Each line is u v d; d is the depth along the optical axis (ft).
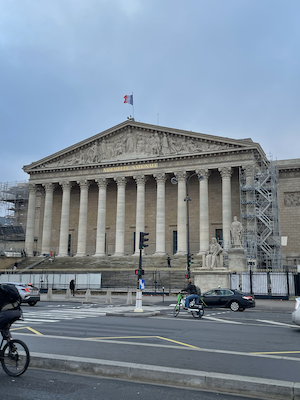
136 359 37.99
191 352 41.42
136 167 232.53
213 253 135.95
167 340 49.78
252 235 196.13
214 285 130.93
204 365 35.83
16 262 232.73
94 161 243.40
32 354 37.60
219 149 214.07
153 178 246.68
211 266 134.10
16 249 266.36
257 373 33.06
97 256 228.63
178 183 221.87
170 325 66.85
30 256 246.68
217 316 86.99
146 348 43.50
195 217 235.40
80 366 34.91
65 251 241.76
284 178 232.73
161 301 132.16
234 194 225.35
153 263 206.28
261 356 39.65
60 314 86.43
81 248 238.07
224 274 130.52
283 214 229.45
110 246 255.09
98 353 40.63
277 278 135.95
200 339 51.26
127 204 256.52
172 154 224.12
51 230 272.31
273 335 55.88
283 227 227.81
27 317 79.15
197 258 203.82
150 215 247.50
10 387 30.55
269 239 205.36
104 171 241.14
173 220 241.96
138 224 226.99
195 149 220.02
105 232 257.96
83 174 246.47
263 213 203.10
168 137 228.63
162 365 35.73
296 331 60.95
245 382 29.50
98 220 237.45
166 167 225.56
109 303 125.08
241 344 47.70
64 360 35.63
